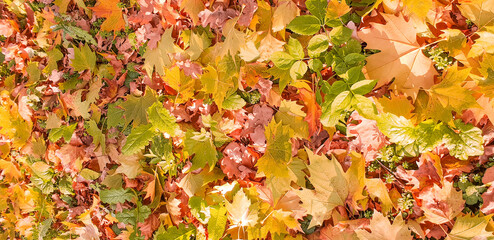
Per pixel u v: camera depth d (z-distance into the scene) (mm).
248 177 1483
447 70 1257
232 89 1452
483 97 1259
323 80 1341
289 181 1430
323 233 1429
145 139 1562
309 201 1401
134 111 1613
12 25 1886
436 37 1280
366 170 1379
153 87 1590
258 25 1405
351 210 1392
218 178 1516
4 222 2094
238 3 1439
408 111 1301
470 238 1283
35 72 1862
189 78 1511
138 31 1575
